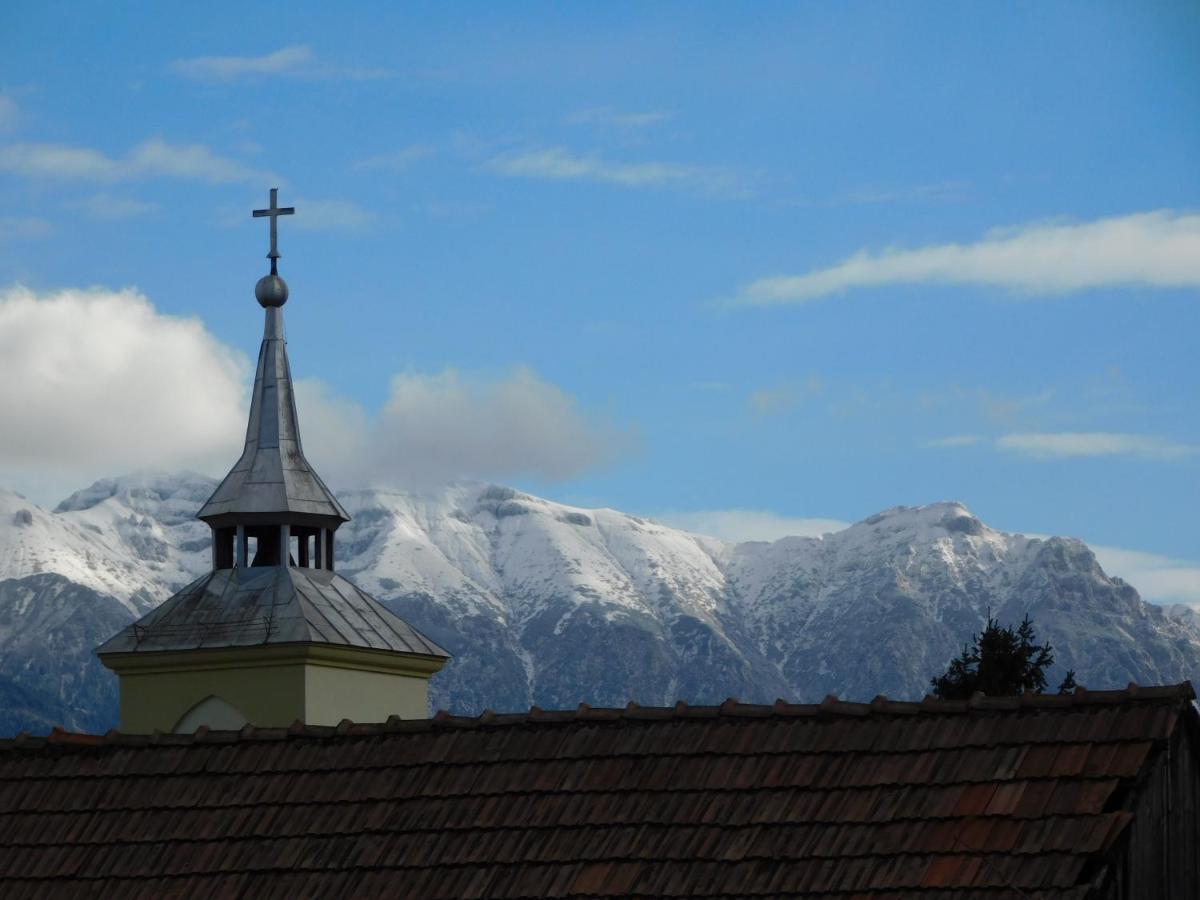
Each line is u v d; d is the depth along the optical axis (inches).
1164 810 3240.7
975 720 3319.4
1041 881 3026.6
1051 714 3284.9
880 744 3344.0
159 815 3649.1
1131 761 3154.5
